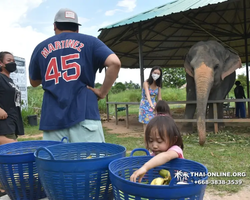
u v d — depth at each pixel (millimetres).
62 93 2617
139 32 9062
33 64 2918
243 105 10883
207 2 7461
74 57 2691
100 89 2770
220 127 8695
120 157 2029
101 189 1919
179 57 15445
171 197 1442
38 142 2734
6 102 3689
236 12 11453
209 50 7234
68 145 2389
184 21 11453
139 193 1477
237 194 3496
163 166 2049
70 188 1843
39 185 2262
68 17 2836
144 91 6156
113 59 2627
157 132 2170
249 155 5145
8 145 2637
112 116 14344
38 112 14359
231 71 7535
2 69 3857
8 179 2180
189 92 8320
